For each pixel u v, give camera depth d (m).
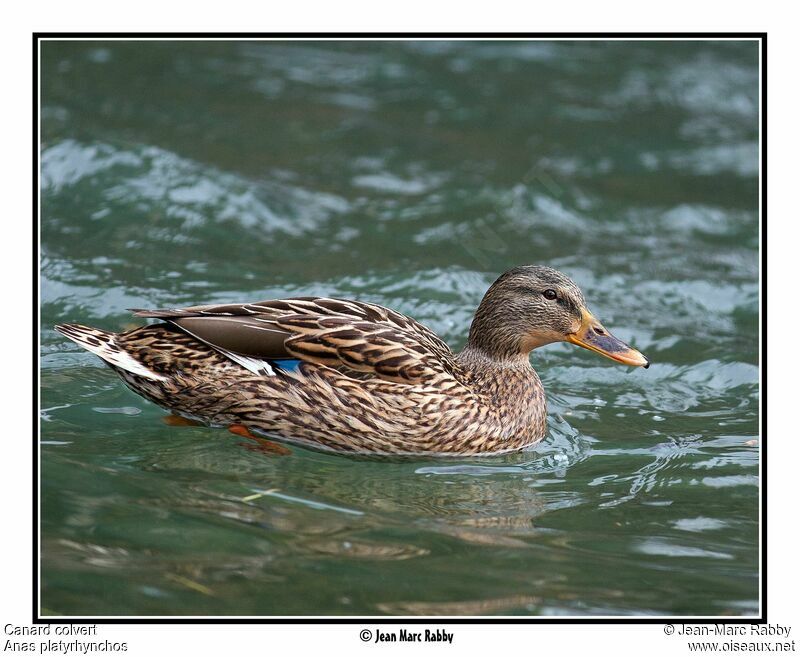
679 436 12.80
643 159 21.14
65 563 9.23
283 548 9.70
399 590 9.11
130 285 15.28
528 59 25.00
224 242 16.92
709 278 17.23
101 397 12.73
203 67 23.42
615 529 10.45
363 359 11.76
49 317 14.46
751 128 22.48
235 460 11.47
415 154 20.77
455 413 11.89
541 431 12.65
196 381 11.68
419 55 25.00
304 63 24.23
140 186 17.88
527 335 12.55
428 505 10.79
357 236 17.69
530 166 20.52
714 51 25.45
